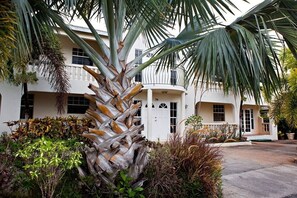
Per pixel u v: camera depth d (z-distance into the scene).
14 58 2.64
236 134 13.76
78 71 9.66
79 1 2.72
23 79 6.92
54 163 2.82
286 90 8.80
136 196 3.15
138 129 3.42
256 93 2.94
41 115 9.96
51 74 7.57
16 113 7.74
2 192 3.30
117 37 3.63
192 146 4.03
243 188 4.91
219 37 3.11
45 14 3.21
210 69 3.02
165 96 12.27
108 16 3.04
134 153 3.37
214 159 4.08
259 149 11.03
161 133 11.84
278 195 4.53
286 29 3.16
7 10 2.24
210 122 15.14
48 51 6.68
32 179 3.13
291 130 17.02
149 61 3.61
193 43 3.58
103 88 3.40
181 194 3.52
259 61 2.84
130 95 3.40
